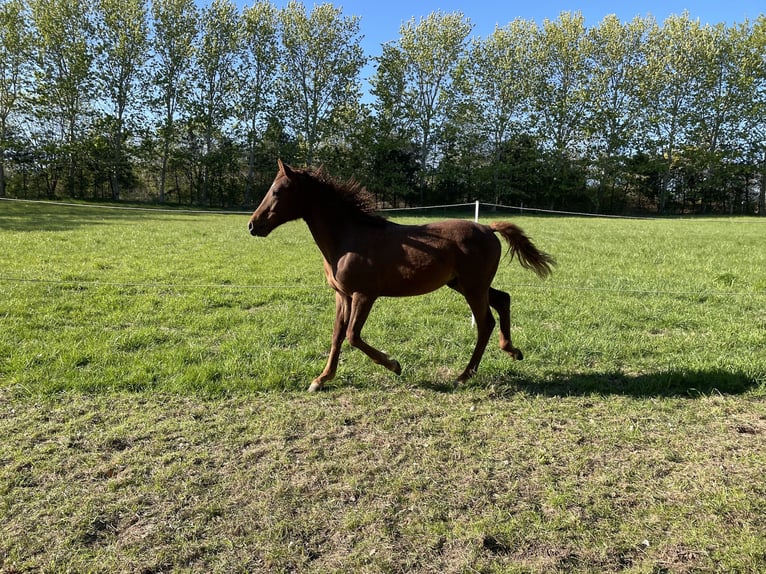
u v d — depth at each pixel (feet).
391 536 8.77
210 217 77.30
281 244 44.11
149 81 115.34
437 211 126.52
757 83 123.24
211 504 9.57
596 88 126.82
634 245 45.44
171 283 27.73
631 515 9.26
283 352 17.54
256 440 11.99
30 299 23.11
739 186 131.03
